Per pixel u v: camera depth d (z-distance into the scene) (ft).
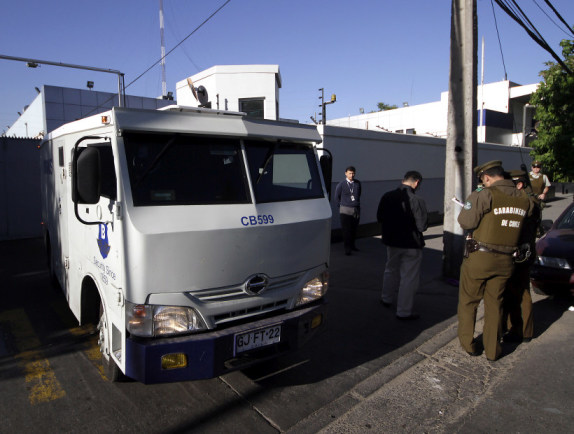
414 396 11.99
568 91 50.60
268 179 11.92
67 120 86.07
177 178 10.42
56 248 18.34
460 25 21.49
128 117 10.00
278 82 53.78
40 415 10.96
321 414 11.12
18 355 14.49
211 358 9.93
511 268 13.28
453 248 22.74
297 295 11.91
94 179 9.89
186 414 11.05
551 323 17.26
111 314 10.66
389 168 40.88
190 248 9.86
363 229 38.09
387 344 15.38
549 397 11.83
